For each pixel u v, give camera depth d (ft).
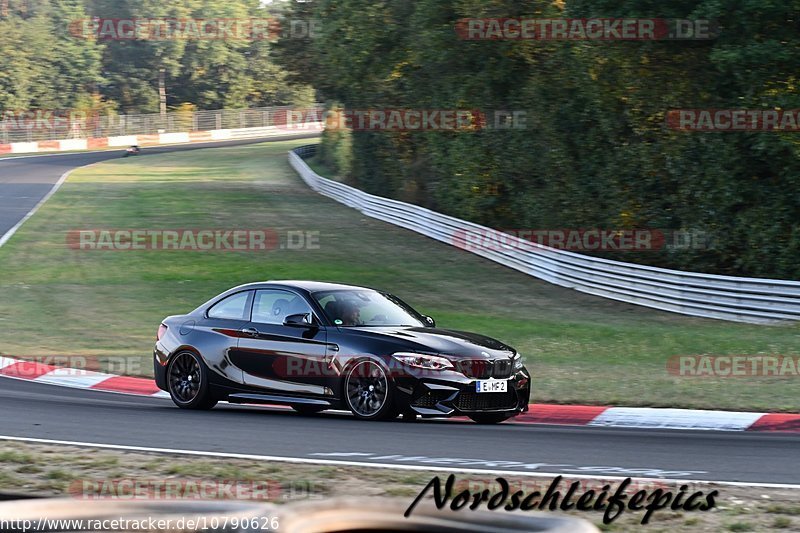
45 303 265.54
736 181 269.23
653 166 291.17
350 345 129.39
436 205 440.45
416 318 142.51
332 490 83.05
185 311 255.70
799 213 262.26
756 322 244.22
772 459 103.30
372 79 468.34
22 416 130.72
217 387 138.72
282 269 330.95
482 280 315.78
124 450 103.04
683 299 261.03
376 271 330.34
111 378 174.91
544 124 330.54
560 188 330.13
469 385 124.57
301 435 115.34
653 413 137.28
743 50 239.50
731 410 138.92
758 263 268.21
